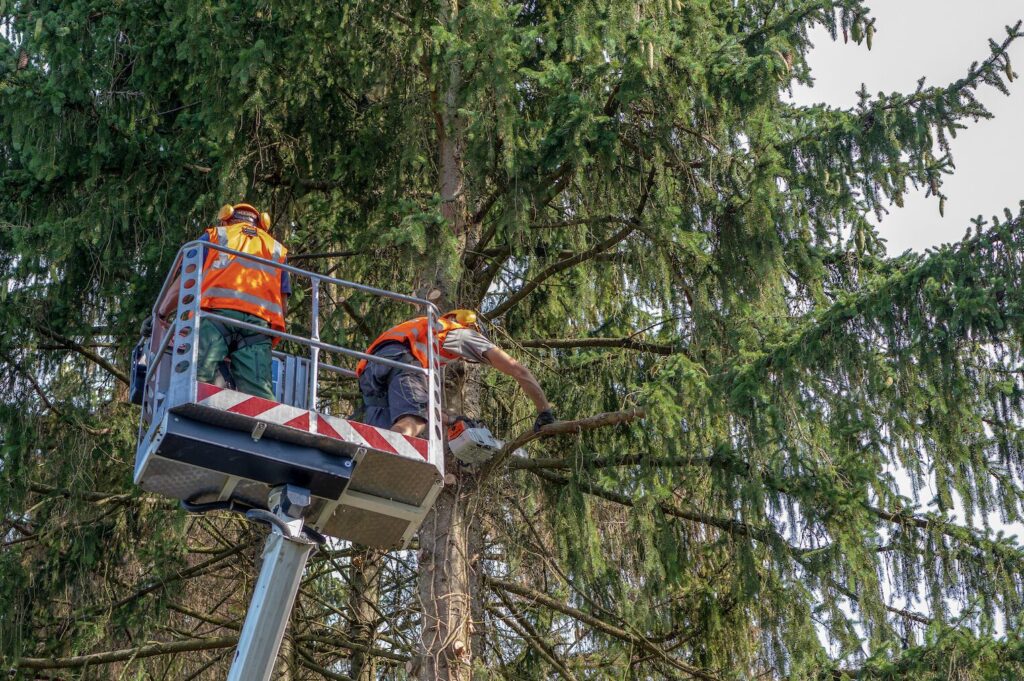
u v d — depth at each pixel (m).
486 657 11.47
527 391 9.44
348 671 15.11
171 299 8.78
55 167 11.04
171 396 7.68
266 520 7.92
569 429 10.73
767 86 10.77
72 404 12.05
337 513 8.64
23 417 11.57
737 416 10.42
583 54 11.07
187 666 14.68
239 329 8.35
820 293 12.33
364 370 9.13
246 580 13.29
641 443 11.42
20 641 11.91
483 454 9.50
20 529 12.75
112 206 11.27
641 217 11.51
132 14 11.64
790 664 11.09
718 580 12.47
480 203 12.38
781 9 11.66
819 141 11.05
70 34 11.31
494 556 12.69
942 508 10.85
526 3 12.69
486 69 10.66
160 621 12.46
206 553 13.71
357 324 12.47
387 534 8.80
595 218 11.75
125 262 11.72
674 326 12.66
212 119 11.16
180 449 7.74
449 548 10.78
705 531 12.00
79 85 11.11
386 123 12.22
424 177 12.58
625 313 13.55
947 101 10.55
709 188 11.52
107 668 12.76
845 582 10.96
